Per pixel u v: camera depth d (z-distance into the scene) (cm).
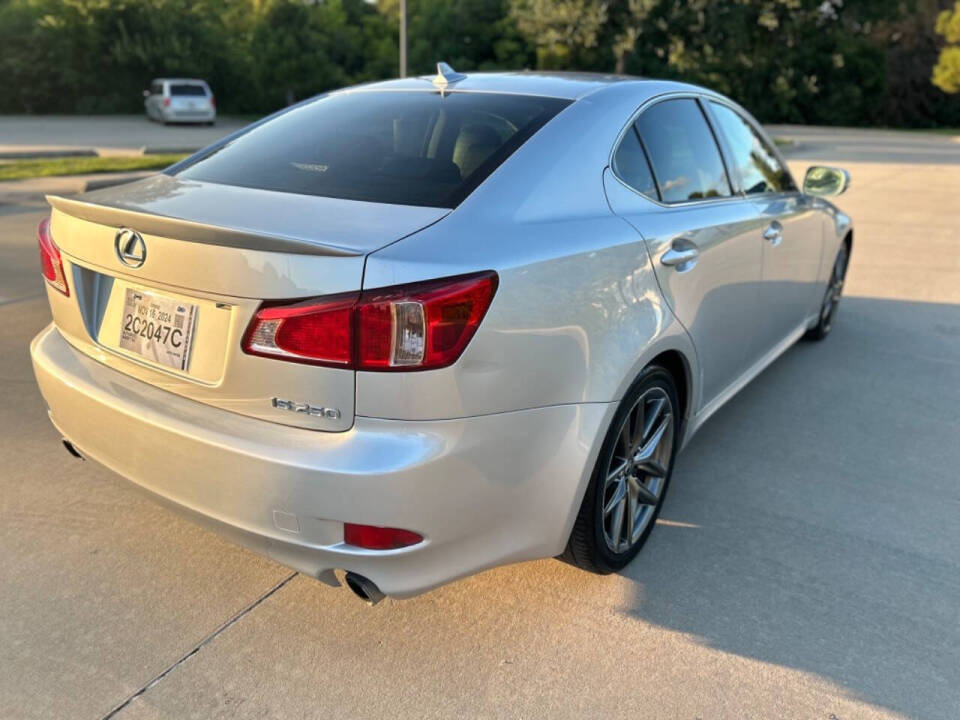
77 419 234
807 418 403
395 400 186
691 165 305
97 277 238
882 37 4719
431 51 4281
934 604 256
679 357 280
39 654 224
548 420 213
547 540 227
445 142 245
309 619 243
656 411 268
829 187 417
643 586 262
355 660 227
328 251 183
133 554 272
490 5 4300
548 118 252
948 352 509
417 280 185
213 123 3025
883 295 649
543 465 216
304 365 189
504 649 232
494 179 224
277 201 220
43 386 248
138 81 3709
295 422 194
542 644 234
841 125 4406
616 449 256
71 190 1105
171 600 249
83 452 241
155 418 209
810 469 348
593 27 2888
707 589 261
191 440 202
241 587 257
